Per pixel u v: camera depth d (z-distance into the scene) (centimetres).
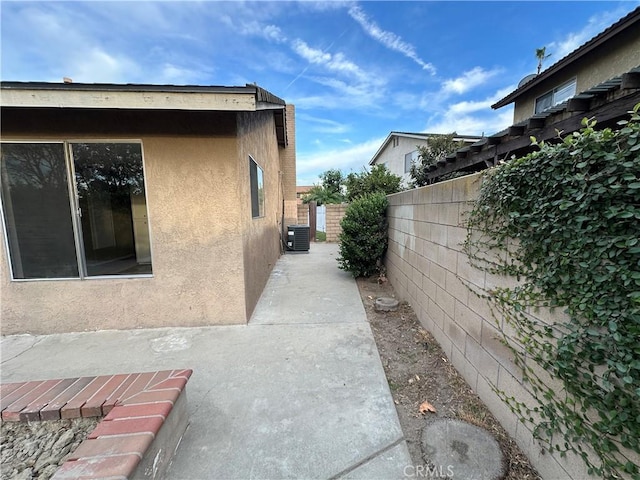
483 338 210
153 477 147
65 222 329
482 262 210
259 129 507
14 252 328
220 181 335
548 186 141
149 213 333
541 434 152
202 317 353
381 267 587
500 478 152
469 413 202
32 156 318
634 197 105
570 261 129
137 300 344
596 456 122
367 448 174
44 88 252
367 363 269
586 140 120
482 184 203
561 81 742
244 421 197
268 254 605
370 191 938
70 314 338
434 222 309
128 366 269
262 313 396
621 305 107
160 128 320
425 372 254
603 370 116
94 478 119
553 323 143
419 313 363
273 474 158
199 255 344
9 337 328
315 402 216
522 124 362
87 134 315
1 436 176
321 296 471
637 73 238
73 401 185
